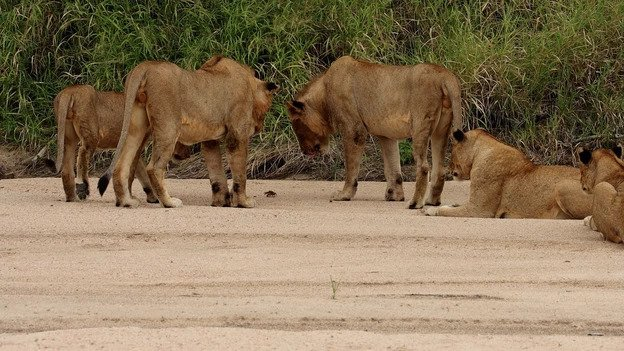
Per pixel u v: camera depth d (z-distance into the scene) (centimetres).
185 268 1189
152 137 1541
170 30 2172
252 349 862
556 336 918
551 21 2191
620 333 954
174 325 971
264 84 1672
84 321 984
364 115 1719
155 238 1316
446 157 1945
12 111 2153
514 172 1538
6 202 1591
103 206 1532
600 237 1339
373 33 2159
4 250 1271
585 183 1434
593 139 2061
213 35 2150
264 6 2173
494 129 2102
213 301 1050
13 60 2148
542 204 1509
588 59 2125
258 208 1606
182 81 1546
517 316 998
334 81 1747
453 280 1138
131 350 860
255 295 1080
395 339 896
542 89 2122
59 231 1342
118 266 1199
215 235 1327
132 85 1512
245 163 1634
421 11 2225
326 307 1023
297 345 873
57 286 1120
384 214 1523
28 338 895
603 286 1116
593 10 2172
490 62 2122
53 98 2153
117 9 2186
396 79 1669
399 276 1154
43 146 2109
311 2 2178
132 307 1027
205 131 1585
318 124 1788
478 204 1544
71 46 2191
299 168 2033
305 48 2141
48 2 2191
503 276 1154
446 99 1619
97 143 1633
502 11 2231
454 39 2164
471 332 953
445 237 1320
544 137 2073
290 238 1316
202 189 1845
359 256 1238
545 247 1284
